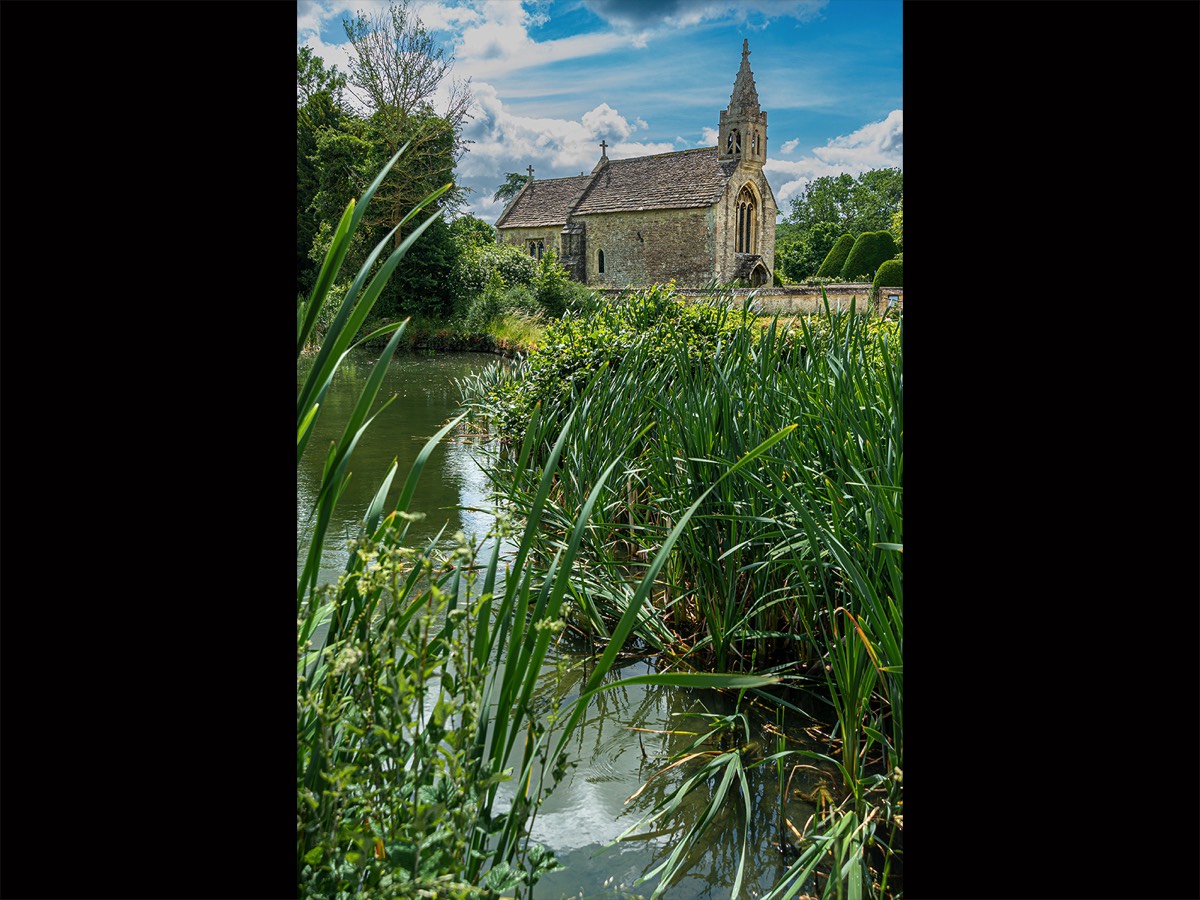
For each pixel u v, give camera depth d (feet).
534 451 17.75
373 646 4.55
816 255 229.04
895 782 7.26
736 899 6.60
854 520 9.57
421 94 88.84
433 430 29.66
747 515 10.74
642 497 15.38
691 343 19.93
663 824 7.89
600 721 9.89
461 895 4.06
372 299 4.33
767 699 10.34
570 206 153.58
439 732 4.38
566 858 7.36
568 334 22.43
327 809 3.93
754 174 136.67
